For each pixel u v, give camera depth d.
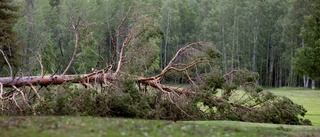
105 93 21.47
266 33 73.69
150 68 26.12
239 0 71.50
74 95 20.84
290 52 66.69
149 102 22.45
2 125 12.05
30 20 57.91
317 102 39.25
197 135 11.52
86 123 12.98
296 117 22.23
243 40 72.31
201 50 26.11
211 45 25.38
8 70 42.16
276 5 73.12
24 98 20.55
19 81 22.05
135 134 10.88
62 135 10.32
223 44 70.62
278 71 82.06
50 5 73.44
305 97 45.72
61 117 15.70
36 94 20.88
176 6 75.62
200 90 23.12
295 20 60.44
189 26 77.62
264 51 76.38
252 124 19.61
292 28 61.22
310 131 17.25
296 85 72.44
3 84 21.92
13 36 37.59
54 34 63.88
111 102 20.86
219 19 71.94
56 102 19.94
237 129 14.40
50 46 43.88
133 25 26.69
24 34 52.62
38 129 11.27
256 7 70.69
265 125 19.44
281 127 17.83
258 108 22.70
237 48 70.75
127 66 24.50
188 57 24.91
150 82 23.56
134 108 20.70
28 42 49.38
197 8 83.75
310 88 63.66
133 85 22.00
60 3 71.00
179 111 22.47
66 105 19.98
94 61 37.91
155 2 71.62
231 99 23.97
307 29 50.56
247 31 71.94
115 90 21.14
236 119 22.62
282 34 66.81
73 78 22.75
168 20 71.88
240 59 74.50
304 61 47.25
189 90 23.41
